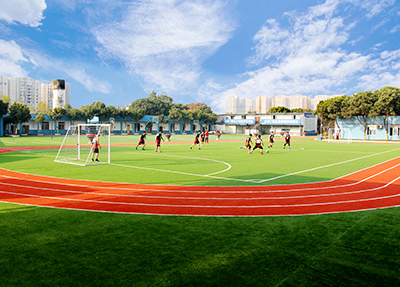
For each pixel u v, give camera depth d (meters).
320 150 29.00
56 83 74.31
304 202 8.13
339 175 12.92
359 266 4.41
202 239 5.39
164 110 105.50
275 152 26.08
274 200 8.32
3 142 36.16
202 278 3.99
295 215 6.93
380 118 55.31
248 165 16.27
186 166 15.65
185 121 88.00
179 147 31.45
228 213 7.03
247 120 91.88
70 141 38.19
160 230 5.85
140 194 8.91
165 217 6.69
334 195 9.02
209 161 18.12
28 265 4.33
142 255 4.69
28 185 10.20
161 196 8.67
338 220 6.59
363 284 3.91
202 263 4.44
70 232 5.70
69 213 6.95
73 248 4.95
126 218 6.60
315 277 4.06
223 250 4.92
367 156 22.53
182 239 5.39
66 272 4.13
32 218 6.55
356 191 9.61
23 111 53.47
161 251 4.85
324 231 5.88
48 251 4.82
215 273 4.13
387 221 6.53
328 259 4.63
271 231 5.85
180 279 3.96
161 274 4.09
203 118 92.56
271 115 88.06
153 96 123.62
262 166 15.86
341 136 59.38
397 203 8.12
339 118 59.50
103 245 5.08
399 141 50.66
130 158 19.70
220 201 8.15
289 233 5.75
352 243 5.28
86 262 4.44
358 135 57.56
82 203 7.85
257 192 9.30
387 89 50.16
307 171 14.08
